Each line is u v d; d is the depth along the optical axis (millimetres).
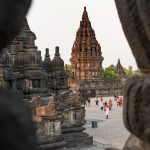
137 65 3857
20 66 37469
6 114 1496
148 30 3162
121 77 148625
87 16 126500
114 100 101500
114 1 3945
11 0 1630
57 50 48312
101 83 120125
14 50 39375
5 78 31391
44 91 36656
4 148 1458
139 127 3227
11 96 1641
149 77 3441
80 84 98562
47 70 47750
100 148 31812
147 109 3066
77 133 31844
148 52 3445
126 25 3643
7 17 1607
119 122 52312
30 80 36406
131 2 3455
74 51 126375
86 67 122500
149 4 3004
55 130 26016
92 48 123875
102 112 69688
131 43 3684
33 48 37969
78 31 126625
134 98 3312
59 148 26031
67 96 31906
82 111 32688
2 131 1466
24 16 1793
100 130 43875
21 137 1515
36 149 1635
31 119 1616
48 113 25469
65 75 47844
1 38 1653
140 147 3707
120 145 33438
